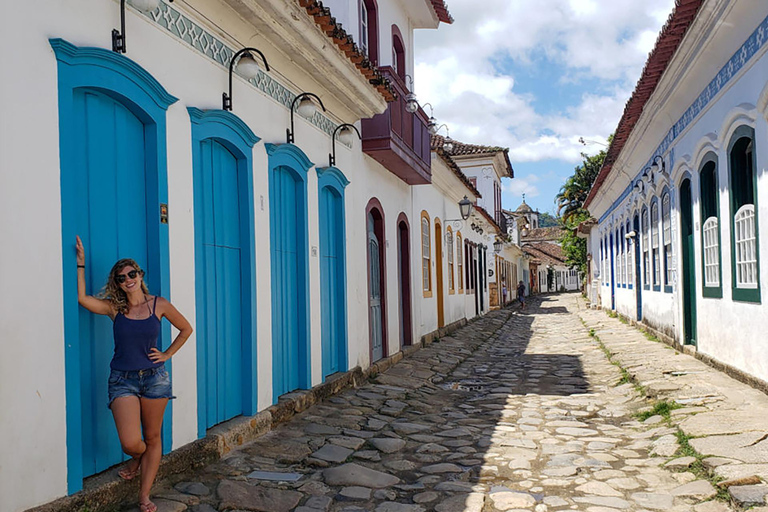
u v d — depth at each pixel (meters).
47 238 3.67
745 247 8.25
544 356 14.21
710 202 10.18
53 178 3.73
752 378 7.88
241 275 6.28
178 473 4.90
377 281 11.56
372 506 4.72
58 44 3.73
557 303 41.75
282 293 7.32
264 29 6.30
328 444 6.23
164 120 4.89
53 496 3.66
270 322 6.75
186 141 5.19
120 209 4.47
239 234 6.28
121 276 3.96
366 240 10.50
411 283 13.93
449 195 19.39
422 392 9.69
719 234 9.16
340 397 8.49
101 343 4.25
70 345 3.81
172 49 5.04
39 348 3.59
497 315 28.45
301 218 7.83
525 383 10.70
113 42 4.29
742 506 4.29
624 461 5.77
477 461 5.92
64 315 3.78
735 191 8.49
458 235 21.34
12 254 3.43
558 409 8.33
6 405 3.37
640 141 14.30
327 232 8.88
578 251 41.00
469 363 13.55
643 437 6.58
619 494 4.89
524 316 29.75
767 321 7.35
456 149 32.16
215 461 5.40
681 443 5.97
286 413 6.97
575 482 5.23
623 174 18.34
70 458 3.80
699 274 10.52
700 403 7.34
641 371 9.97
